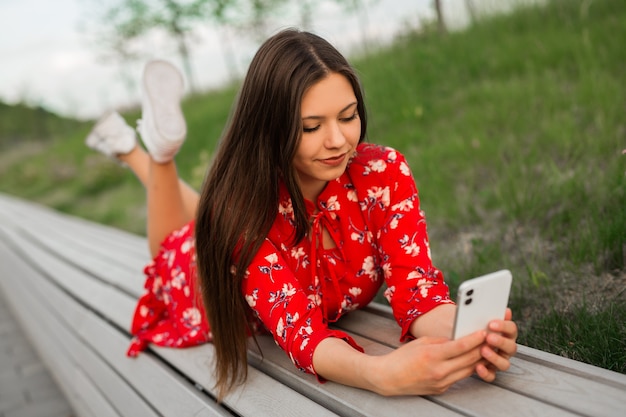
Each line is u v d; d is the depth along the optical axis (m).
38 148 24.41
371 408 1.49
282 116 1.50
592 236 2.42
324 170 1.54
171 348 2.25
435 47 6.43
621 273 2.20
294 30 1.56
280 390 1.72
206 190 1.71
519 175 3.36
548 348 1.88
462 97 5.20
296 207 1.69
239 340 1.78
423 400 1.46
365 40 7.73
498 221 3.08
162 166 2.38
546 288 2.24
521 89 4.60
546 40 5.27
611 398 1.34
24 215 8.98
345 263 1.84
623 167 2.64
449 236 3.17
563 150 3.42
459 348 1.36
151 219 2.46
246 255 1.68
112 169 10.41
